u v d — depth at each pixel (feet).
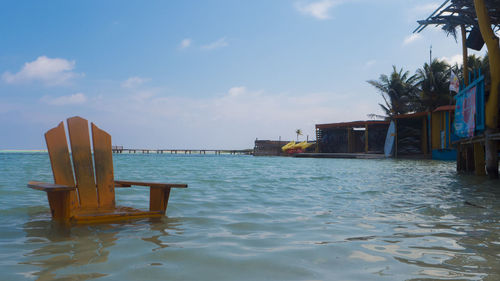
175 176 37.88
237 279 7.38
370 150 127.03
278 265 8.30
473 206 17.69
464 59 43.21
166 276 7.52
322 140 141.28
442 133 91.86
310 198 20.79
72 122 15.17
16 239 10.62
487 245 10.11
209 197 20.68
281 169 54.03
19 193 21.44
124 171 47.39
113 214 13.44
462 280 7.28
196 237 11.09
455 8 40.68
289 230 12.23
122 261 8.52
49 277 7.34
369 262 8.54
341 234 11.58
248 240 10.73
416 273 7.73
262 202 19.08
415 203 18.81
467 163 41.11
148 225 12.92
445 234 11.55
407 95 128.16
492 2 36.76
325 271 7.89
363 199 20.42
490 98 32.30
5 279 7.17
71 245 9.97
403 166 62.64
